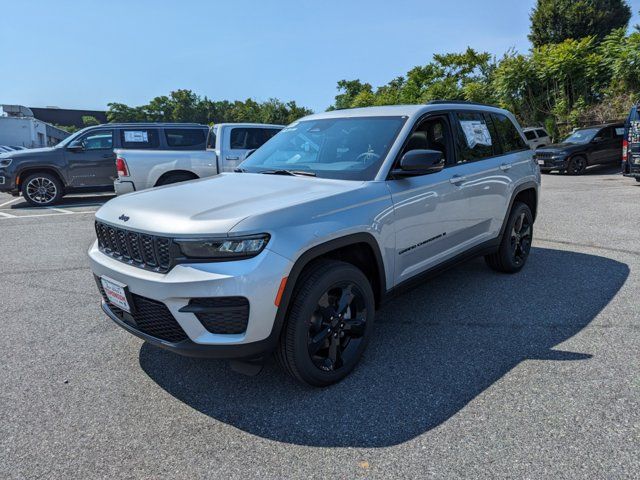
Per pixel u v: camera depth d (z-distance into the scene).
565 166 14.96
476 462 2.19
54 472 2.23
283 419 2.60
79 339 3.71
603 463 2.15
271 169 3.77
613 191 10.78
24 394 2.92
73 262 5.98
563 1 29.62
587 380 2.86
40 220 9.03
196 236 2.44
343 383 2.95
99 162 11.18
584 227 7.09
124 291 2.71
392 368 3.11
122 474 2.21
